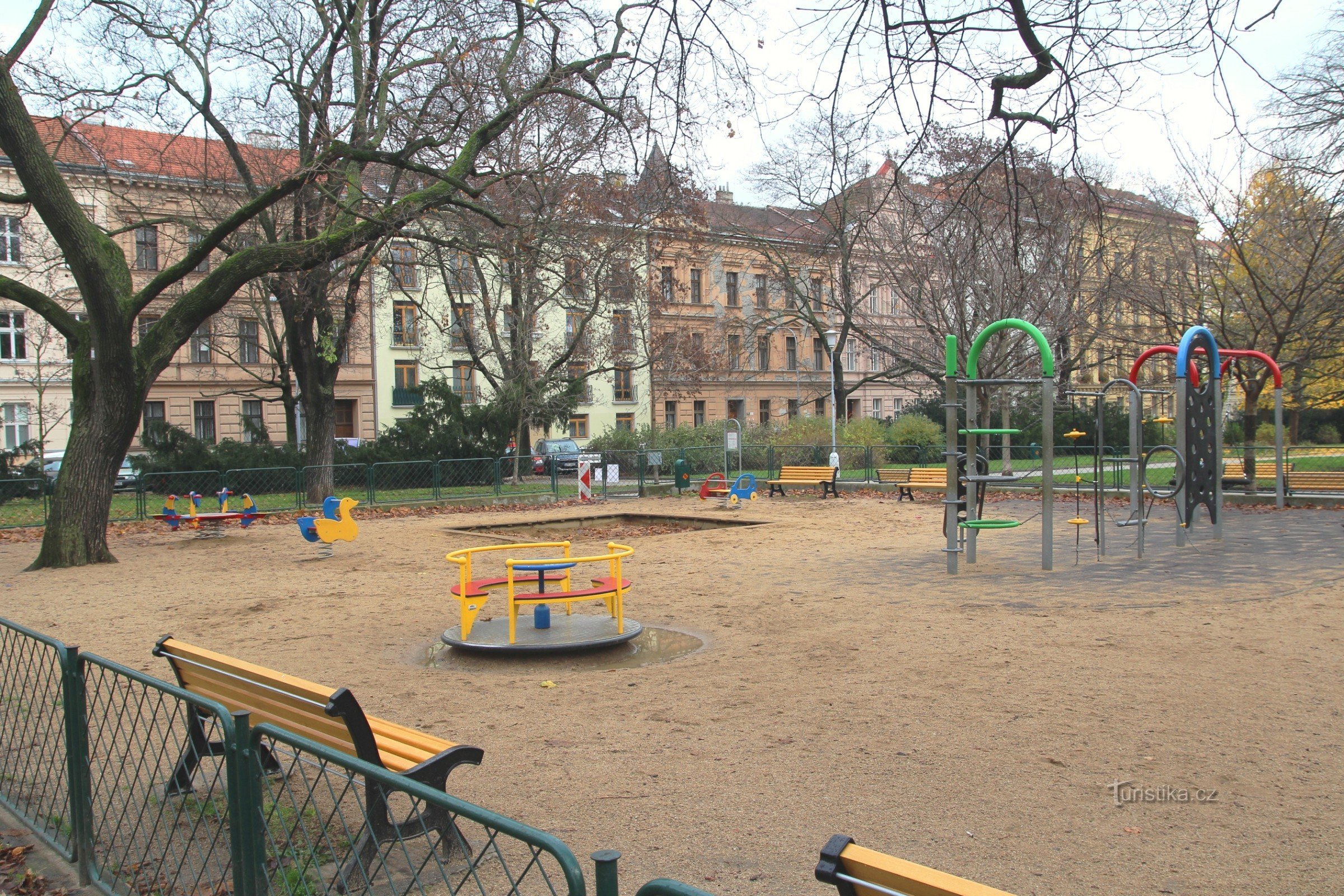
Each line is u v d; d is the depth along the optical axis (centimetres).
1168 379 2991
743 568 1358
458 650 869
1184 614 930
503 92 1641
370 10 2014
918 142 727
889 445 3628
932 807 462
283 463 3078
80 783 405
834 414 3291
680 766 533
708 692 694
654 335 3972
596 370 3722
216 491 2825
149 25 1928
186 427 4628
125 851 394
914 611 992
